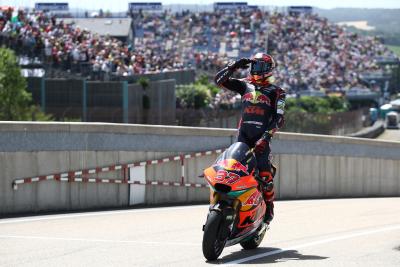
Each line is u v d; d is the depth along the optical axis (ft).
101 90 255.29
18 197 101.35
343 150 156.56
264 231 70.13
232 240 64.85
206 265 60.90
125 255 65.82
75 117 252.21
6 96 243.60
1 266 60.85
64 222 91.35
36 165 102.89
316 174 149.79
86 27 615.57
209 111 225.97
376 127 440.04
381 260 62.95
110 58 320.91
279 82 576.20
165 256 65.21
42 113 246.88
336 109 526.16
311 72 628.28
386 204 124.16
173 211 106.83
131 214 101.71
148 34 654.12
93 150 108.99
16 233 80.48
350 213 105.40
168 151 119.65
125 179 112.68
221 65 519.60
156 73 324.80
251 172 64.85
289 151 143.23
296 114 249.34
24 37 289.94
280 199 140.97
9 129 100.27
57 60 287.48
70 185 106.52
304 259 63.93
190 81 382.42
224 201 63.05
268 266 60.34
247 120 68.33
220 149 127.85
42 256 65.36
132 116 260.01
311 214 103.91
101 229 84.33
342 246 71.36
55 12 645.51
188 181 122.83
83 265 61.00
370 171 164.76
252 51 631.56
